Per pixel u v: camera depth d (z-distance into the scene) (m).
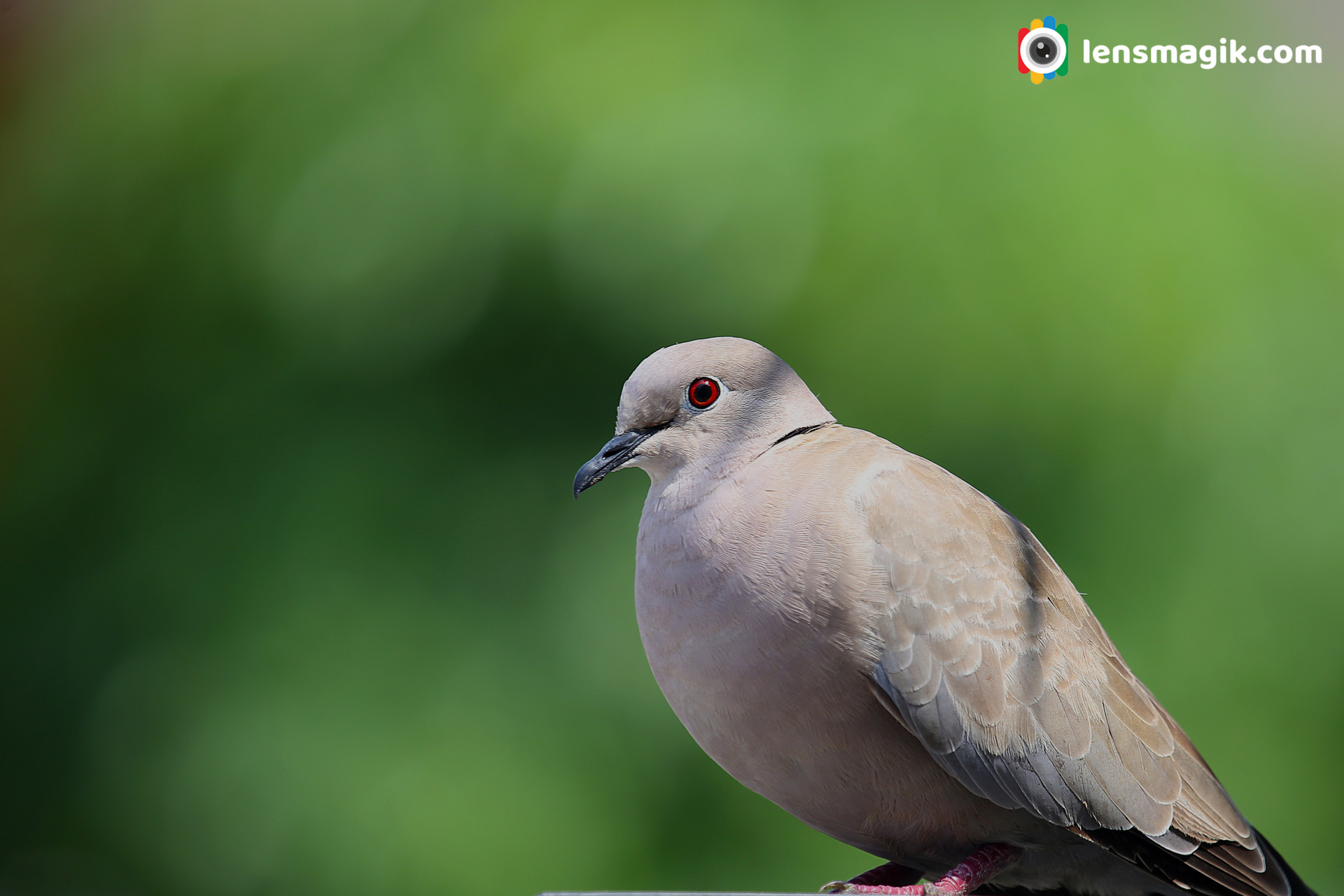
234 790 11.63
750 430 6.50
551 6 12.55
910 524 6.07
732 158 11.66
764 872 11.66
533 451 12.62
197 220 13.26
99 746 12.19
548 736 11.66
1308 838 11.88
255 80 13.21
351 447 12.62
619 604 11.73
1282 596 11.73
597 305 12.18
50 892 12.48
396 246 12.54
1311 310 12.01
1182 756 6.49
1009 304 11.40
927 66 11.87
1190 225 11.66
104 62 13.85
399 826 11.30
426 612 12.12
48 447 13.46
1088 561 11.59
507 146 12.23
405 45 12.81
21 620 13.02
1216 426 11.65
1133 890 6.63
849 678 5.89
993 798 5.95
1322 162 12.98
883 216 11.45
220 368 13.16
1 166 13.85
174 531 12.66
